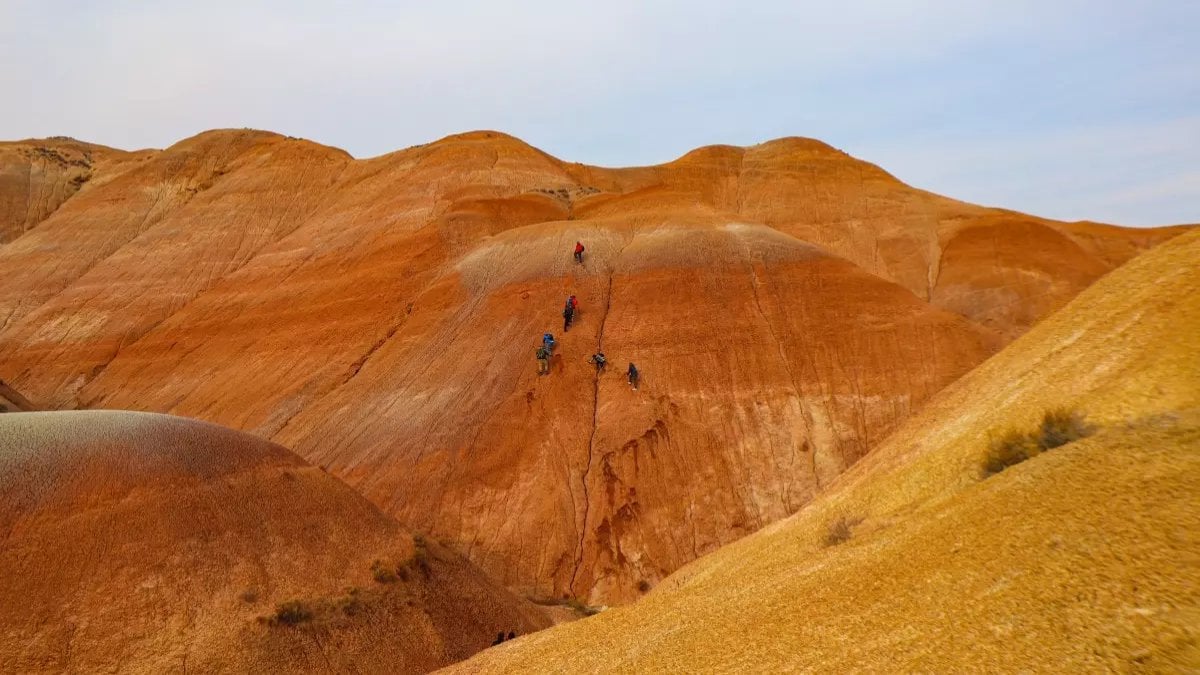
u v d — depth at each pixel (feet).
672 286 200.23
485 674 72.49
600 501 163.73
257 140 406.82
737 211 380.17
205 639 99.45
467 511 166.61
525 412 181.37
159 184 379.14
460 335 205.98
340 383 213.05
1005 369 71.46
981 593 35.50
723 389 178.29
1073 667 27.55
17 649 92.07
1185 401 42.70
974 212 358.84
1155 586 29.32
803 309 191.93
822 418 171.83
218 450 123.85
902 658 33.88
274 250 298.35
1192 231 65.98
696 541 156.87
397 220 281.95
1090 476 39.99
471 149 324.39
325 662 103.60
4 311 311.06
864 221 355.97
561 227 233.55
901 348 180.75
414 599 117.80
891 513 56.18
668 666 49.16
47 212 402.93
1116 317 58.85
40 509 105.09
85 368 273.54
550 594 152.46
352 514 126.72
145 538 106.52
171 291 302.86
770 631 45.70
